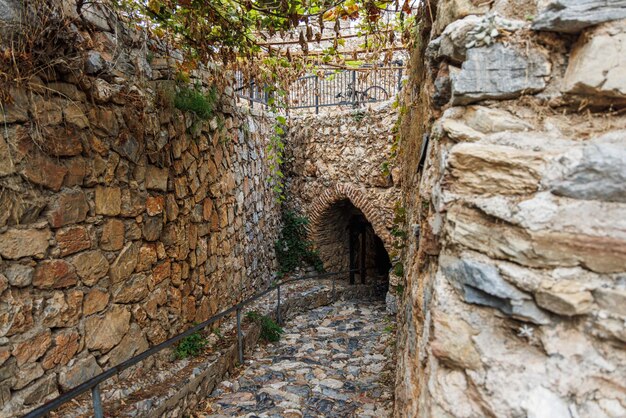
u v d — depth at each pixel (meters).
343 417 3.01
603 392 0.84
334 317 6.13
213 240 4.28
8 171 1.89
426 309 1.26
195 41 3.15
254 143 6.02
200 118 3.87
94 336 2.47
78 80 2.27
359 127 6.87
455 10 1.21
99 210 2.50
